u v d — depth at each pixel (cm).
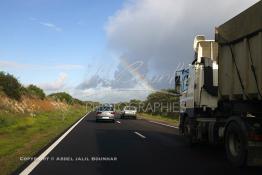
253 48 1061
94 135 2209
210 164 1211
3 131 2367
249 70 1084
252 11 1058
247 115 1136
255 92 1049
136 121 4112
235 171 1096
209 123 1412
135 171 1092
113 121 3903
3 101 3903
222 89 1285
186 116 1783
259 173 1069
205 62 1577
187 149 1575
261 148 1034
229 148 1146
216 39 1302
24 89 5462
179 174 1053
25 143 1773
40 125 2994
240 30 1130
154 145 1712
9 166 1152
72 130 2594
